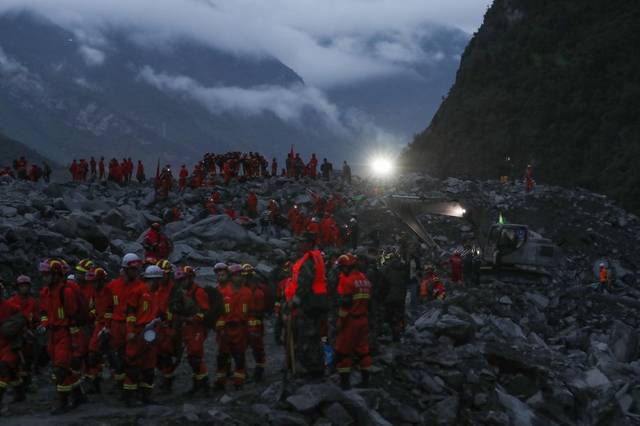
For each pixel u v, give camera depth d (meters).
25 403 10.34
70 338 9.43
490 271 32.16
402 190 46.28
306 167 48.75
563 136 97.00
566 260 39.38
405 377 11.38
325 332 10.45
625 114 94.88
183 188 43.53
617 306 30.14
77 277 10.75
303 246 9.82
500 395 11.80
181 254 25.92
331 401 9.20
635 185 81.62
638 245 42.75
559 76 105.94
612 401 13.24
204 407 9.60
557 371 13.83
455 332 13.16
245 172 47.25
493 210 44.81
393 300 12.96
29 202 31.16
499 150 98.50
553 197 47.22
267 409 9.20
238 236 29.59
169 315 10.34
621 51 105.75
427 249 33.94
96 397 10.55
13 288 17.59
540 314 27.28
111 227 28.19
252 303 11.15
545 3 122.50
